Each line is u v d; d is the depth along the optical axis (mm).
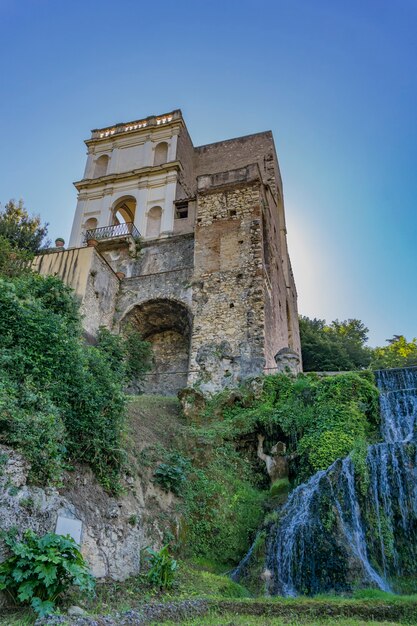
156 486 10875
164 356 22297
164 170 28172
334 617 7105
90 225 28016
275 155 33562
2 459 6617
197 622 6375
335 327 44281
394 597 8203
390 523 10906
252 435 14547
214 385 17734
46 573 5797
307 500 11211
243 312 19203
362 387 14516
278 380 15914
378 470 11781
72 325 12375
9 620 5348
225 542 11289
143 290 21922
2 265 16422
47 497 7027
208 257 21344
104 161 30984
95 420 8859
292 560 10141
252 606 7512
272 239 24859
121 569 8023
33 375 8336
